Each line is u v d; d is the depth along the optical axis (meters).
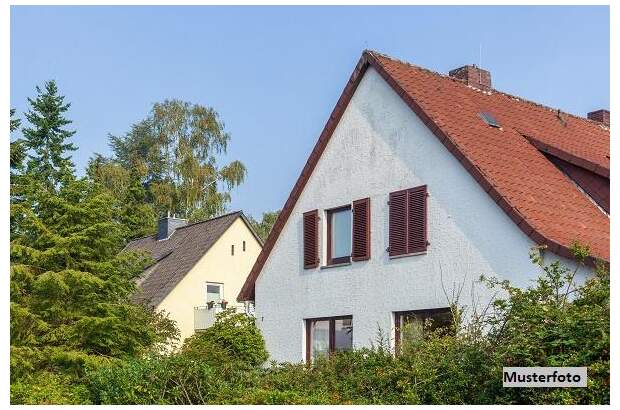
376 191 19.14
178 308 36.94
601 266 12.12
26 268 19.11
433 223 17.53
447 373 12.84
